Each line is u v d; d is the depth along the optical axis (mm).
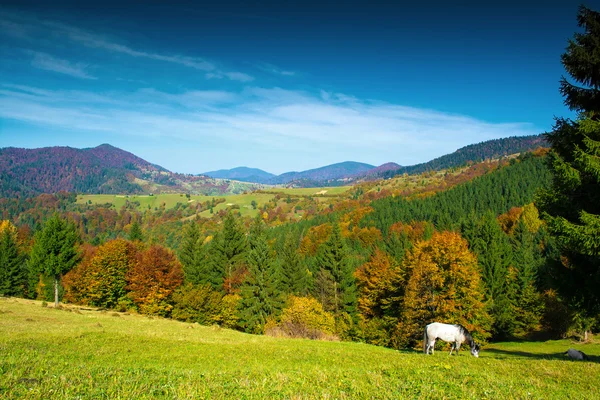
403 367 15805
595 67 20781
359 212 185625
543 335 62312
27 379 10078
